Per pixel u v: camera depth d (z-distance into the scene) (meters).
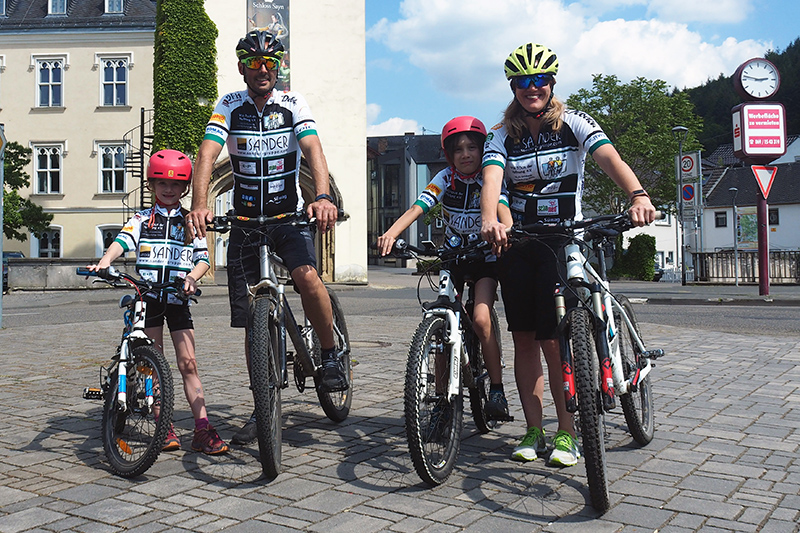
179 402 5.43
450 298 3.74
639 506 3.17
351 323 11.36
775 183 62.91
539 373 3.99
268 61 3.96
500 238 3.32
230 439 4.35
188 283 3.95
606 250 3.73
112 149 33.16
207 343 8.89
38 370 6.95
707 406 5.16
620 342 3.91
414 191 71.94
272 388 3.59
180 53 25.11
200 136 25.44
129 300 4.06
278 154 4.10
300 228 4.07
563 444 3.73
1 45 33.25
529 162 3.78
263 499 3.28
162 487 3.46
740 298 15.86
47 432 4.56
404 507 3.17
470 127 3.97
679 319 11.88
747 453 3.98
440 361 3.59
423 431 3.38
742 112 16.66
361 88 25.91
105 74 33.31
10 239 32.66
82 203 33.03
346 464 3.83
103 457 4.00
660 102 46.38
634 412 4.02
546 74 3.62
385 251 3.84
